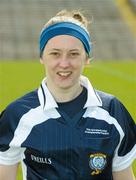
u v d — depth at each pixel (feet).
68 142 8.98
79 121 9.07
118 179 9.58
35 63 78.48
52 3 125.29
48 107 9.04
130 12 120.88
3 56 89.20
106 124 9.11
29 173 9.22
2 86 57.57
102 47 96.43
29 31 105.29
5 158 9.32
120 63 80.74
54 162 9.00
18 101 9.27
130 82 61.72
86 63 9.18
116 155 9.29
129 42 100.07
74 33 8.73
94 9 122.31
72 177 9.02
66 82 8.79
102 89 57.77
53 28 8.77
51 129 9.00
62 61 8.64
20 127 9.09
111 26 110.52
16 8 121.08
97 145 9.00
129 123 9.47
